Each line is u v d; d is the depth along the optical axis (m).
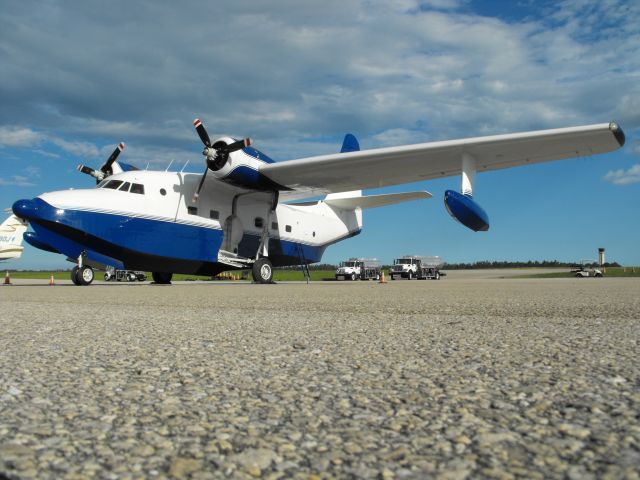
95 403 1.36
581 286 11.84
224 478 0.85
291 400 1.40
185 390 1.52
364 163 15.02
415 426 1.13
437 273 33.56
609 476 0.82
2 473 0.86
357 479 0.84
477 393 1.44
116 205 14.62
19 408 1.29
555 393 1.41
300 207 21.11
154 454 0.97
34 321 3.79
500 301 6.06
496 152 13.78
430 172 15.79
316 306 5.49
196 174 16.69
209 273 17.61
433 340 2.63
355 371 1.82
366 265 33.88
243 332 3.07
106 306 5.54
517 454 0.94
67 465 0.90
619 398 1.33
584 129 12.12
